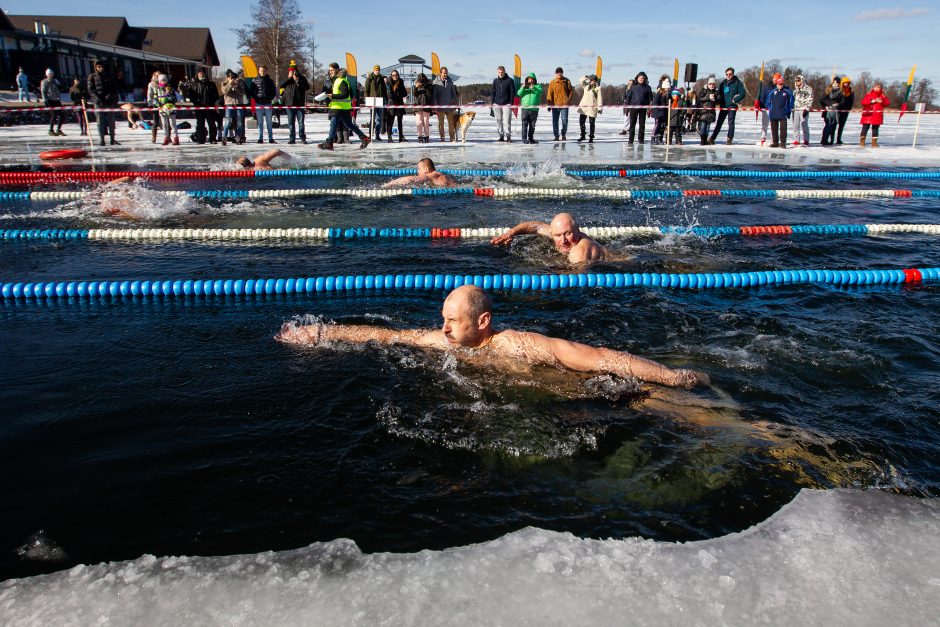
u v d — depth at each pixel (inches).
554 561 73.9
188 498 84.8
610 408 108.9
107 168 427.5
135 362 129.0
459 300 123.4
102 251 225.1
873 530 79.9
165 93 567.8
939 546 77.1
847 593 69.6
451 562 73.8
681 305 168.1
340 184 375.6
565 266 205.3
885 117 1268.5
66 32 1665.8
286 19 1818.4
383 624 65.0
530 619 65.8
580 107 621.6
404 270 201.8
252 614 66.4
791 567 73.4
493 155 515.5
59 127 653.9
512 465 93.0
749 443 98.9
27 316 161.5
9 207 301.0
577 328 149.4
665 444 98.3
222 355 132.3
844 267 207.0
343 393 114.0
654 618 66.0
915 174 426.0
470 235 250.2
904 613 67.0
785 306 168.4
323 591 69.4
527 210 301.0
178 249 228.1
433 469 91.8
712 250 228.7
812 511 83.4
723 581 71.2
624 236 251.4
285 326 148.6
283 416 106.0
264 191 337.1
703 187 372.2
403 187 350.3
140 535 78.1
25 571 72.4
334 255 219.5
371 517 81.6
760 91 615.5
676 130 631.2
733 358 131.0
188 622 65.4
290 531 79.0
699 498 85.9
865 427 104.3
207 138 641.6
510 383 117.1
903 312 163.9
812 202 330.0
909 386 119.5
